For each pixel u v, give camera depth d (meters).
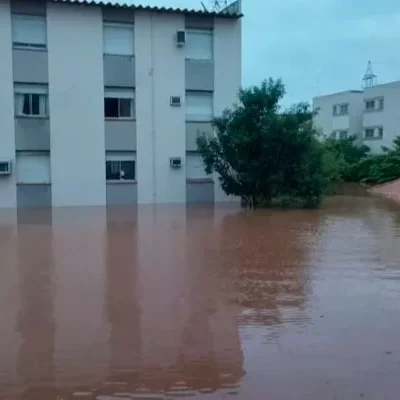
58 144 24.11
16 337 6.30
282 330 6.55
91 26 24.31
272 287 8.69
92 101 24.47
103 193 24.75
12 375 5.23
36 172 23.97
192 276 9.49
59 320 6.95
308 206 23.08
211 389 4.91
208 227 16.41
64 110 24.12
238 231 15.45
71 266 10.37
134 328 6.63
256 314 7.22
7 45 23.33
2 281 9.10
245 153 22.28
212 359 5.62
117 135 24.89
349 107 57.12
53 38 23.84
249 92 22.42
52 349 5.92
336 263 10.66
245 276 9.48
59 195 24.17
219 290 8.50
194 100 26.03
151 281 9.11
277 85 22.42
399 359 5.59
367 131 54.84
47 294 8.25
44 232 15.40
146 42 25.11
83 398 4.74
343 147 49.88
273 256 11.42
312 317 7.07
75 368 5.40
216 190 26.23
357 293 8.31
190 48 25.88
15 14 23.39
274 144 21.61
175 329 6.59
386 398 4.69
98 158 24.64
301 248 12.44
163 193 25.59
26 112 23.78
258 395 4.77
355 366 5.41
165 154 25.56
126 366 5.45
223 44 26.23
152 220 18.50
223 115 23.69
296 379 5.11
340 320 6.93
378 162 43.62
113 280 9.18
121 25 24.81
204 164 24.36
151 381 5.09
